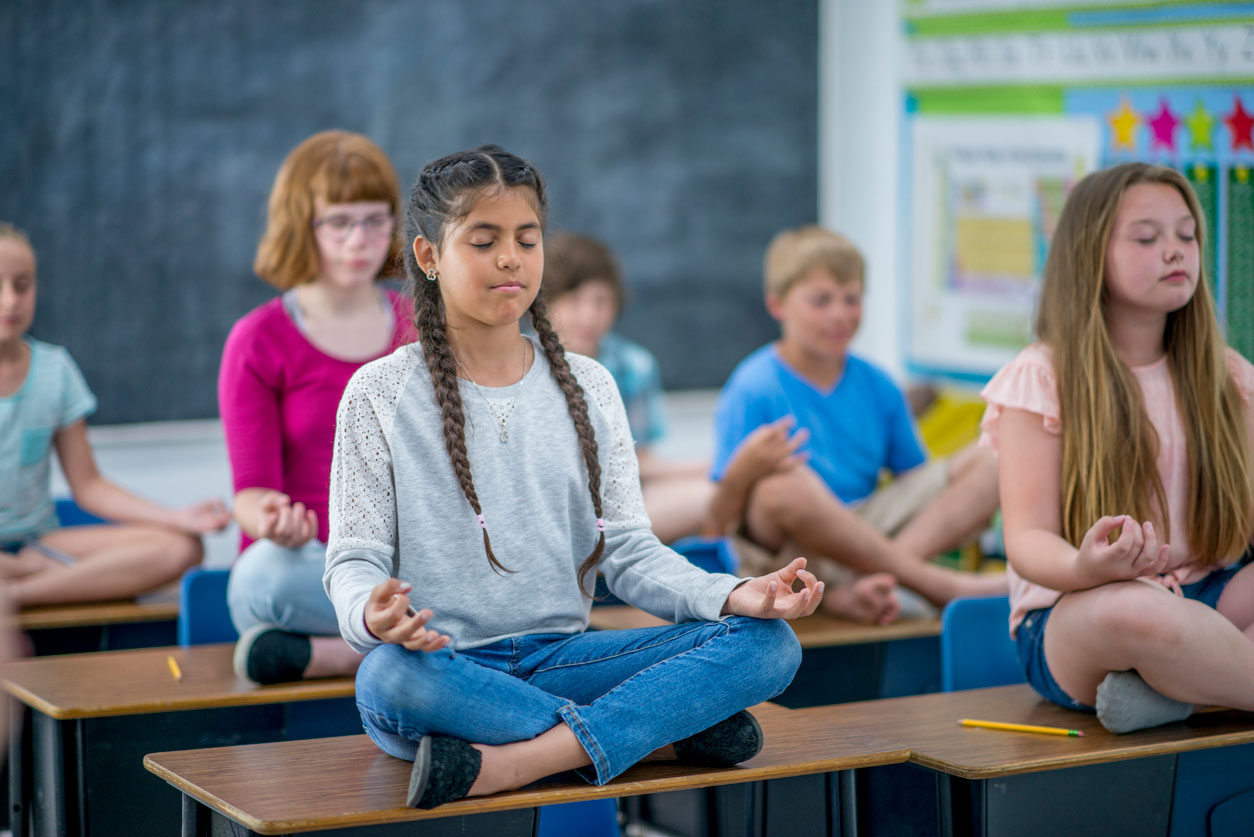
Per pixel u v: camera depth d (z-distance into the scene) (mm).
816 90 4922
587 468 1842
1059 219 2260
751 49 4816
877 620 2879
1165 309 2145
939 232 4422
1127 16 3600
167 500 4074
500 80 4492
